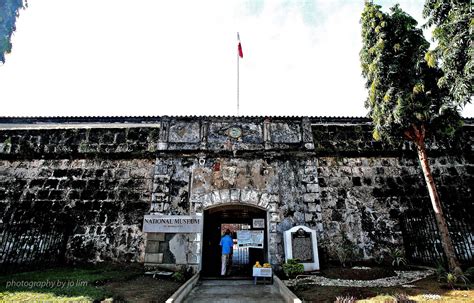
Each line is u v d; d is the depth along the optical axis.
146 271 10.39
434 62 8.22
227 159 12.33
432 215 10.89
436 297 6.49
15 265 10.01
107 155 12.91
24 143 13.12
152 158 12.87
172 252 10.90
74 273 9.47
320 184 12.51
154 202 11.61
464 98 7.45
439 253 10.33
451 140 12.40
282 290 8.00
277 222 11.39
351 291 7.34
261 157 12.38
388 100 9.99
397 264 10.72
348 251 11.31
